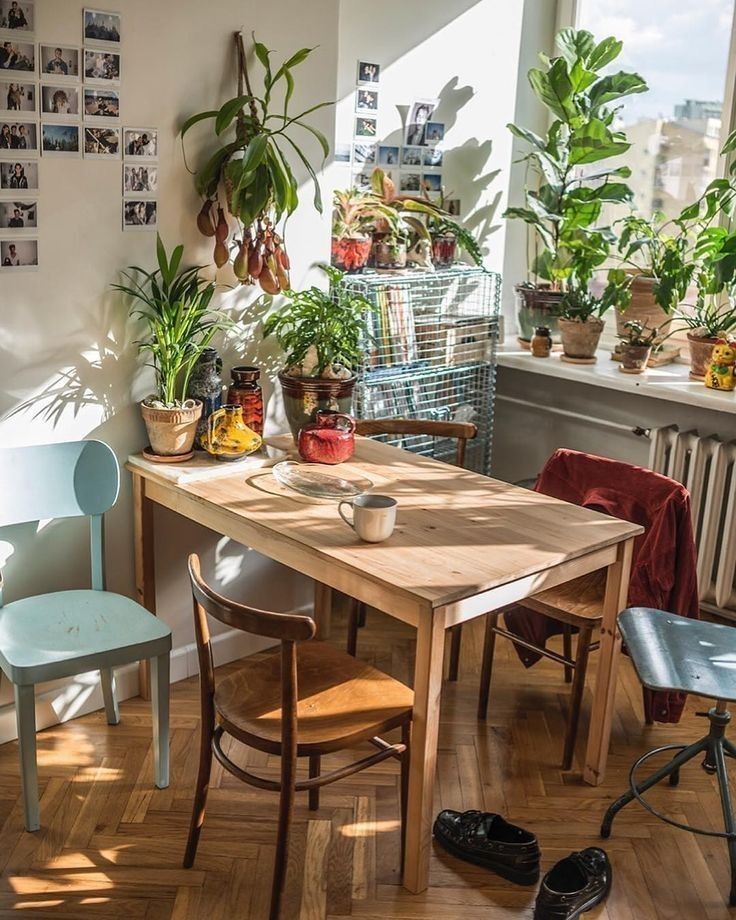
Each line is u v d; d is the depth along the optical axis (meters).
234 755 2.78
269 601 3.36
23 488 2.59
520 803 2.62
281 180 2.79
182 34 2.72
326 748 2.09
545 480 2.98
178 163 2.79
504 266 4.32
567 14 4.14
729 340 3.61
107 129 2.62
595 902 2.25
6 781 2.63
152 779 2.66
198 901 2.23
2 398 2.59
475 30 3.88
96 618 2.55
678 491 2.73
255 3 2.86
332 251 3.38
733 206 3.72
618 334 3.97
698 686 2.20
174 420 2.72
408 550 2.27
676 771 2.65
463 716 3.01
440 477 2.79
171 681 3.13
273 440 3.09
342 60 3.48
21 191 2.50
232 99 2.86
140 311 2.80
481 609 2.15
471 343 3.92
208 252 2.93
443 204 3.88
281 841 2.12
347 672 2.35
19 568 2.73
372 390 3.51
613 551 2.48
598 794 2.67
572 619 2.70
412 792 2.21
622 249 3.99
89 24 2.53
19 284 2.55
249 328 3.08
